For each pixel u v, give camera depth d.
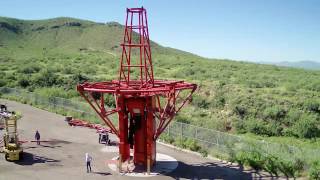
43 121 44.75
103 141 35.16
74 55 152.38
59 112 49.66
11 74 85.62
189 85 27.83
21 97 59.22
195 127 34.59
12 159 29.31
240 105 55.53
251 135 46.28
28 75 82.44
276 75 100.56
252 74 100.38
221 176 26.42
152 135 27.09
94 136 38.03
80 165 28.45
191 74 96.88
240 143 31.36
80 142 35.56
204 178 25.97
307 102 55.34
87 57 143.25
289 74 105.75
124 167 27.67
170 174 26.64
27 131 39.66
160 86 27.53
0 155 30.69
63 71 92.00
